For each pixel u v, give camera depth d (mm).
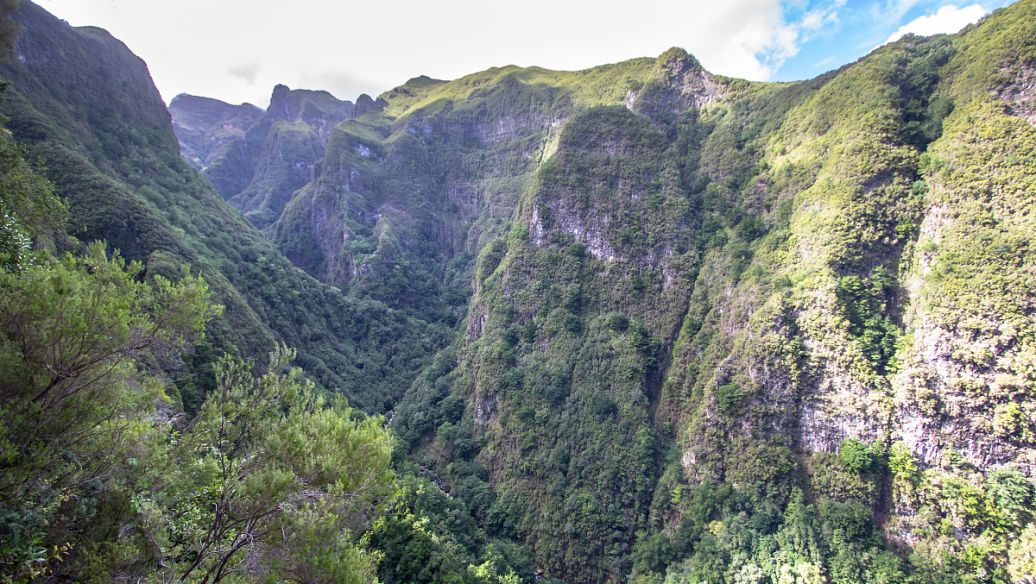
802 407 51094
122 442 11883
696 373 61062
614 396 65500
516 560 54844
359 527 16625
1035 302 40688
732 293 61719
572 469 61625
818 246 54625
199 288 14133
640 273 73688
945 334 44094
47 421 10898
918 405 44219
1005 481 39406
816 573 42344
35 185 21062
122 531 11641
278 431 13805
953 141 49656
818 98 66125
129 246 57125
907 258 50188
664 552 51188
